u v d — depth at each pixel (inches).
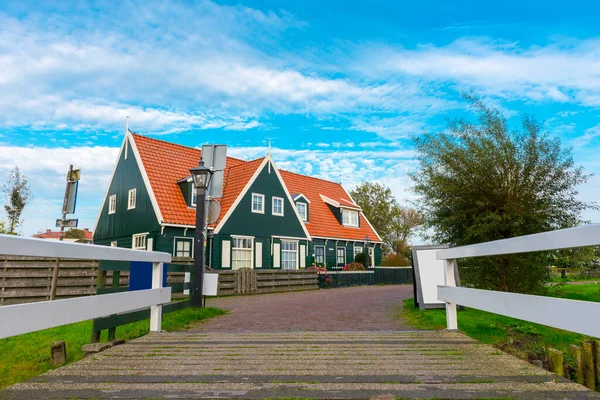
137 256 190.7
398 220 1983.3
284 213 955.3
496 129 368.2
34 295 443.5
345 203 1226.6
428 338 194.5
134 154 863.7
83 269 476.1
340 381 124.8
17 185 943.7
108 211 941.2
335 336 204.4
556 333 274.2
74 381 126.3
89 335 259.9
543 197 365.1
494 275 378.9
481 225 362.6
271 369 139.6
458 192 377.1
